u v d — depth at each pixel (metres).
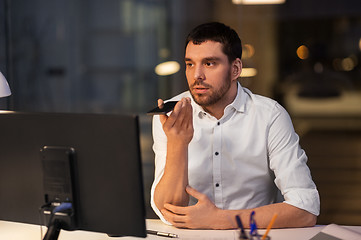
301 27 6.97
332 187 4.83
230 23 6.73
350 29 7.26
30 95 7.70
